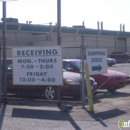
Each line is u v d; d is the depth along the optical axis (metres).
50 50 12.01
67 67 14.98
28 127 9.25
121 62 45.25
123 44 53.06
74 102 12.77
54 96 13.30
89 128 9.11
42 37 43.62
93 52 12.73
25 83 12.42
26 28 42.34
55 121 9.91
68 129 9.03
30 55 12.30
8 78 14.12
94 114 10.84
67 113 11.02
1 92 13.07
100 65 13.03
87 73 11.12
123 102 13.20
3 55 13.18
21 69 12.46
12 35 41.78
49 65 12.05
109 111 11.32
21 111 11.40
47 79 12.11
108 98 14.38
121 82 15.70
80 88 13.05
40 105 12.51
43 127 9.24
